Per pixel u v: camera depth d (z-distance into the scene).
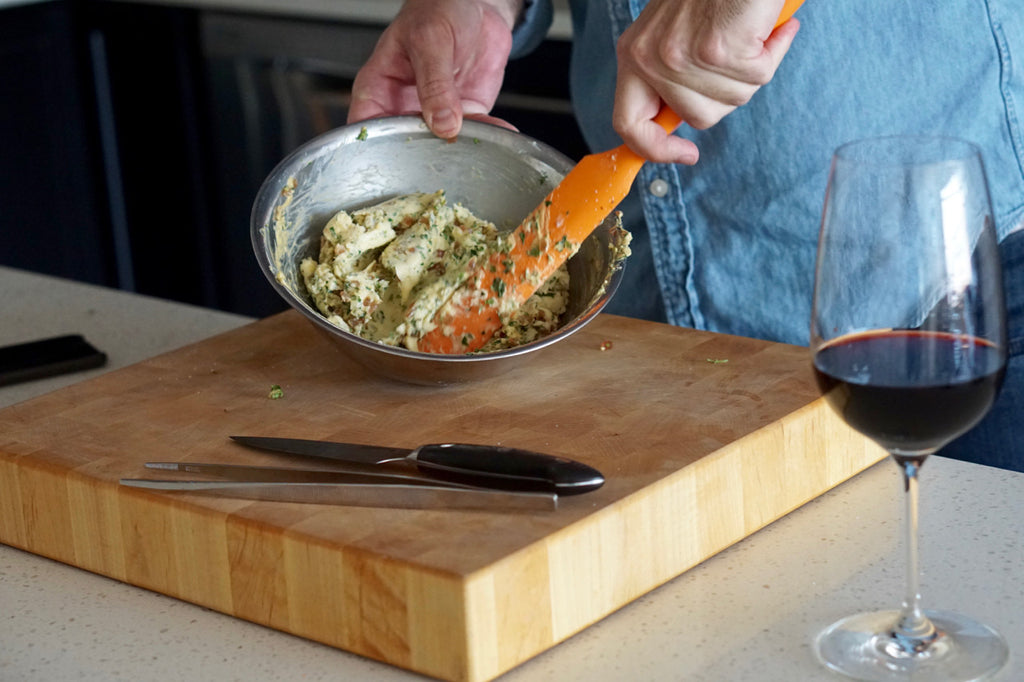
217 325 1.41
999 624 0.76
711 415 0.98
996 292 0.68
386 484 0.84
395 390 1.08
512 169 1.20
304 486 0.85
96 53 3.15
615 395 1.04
